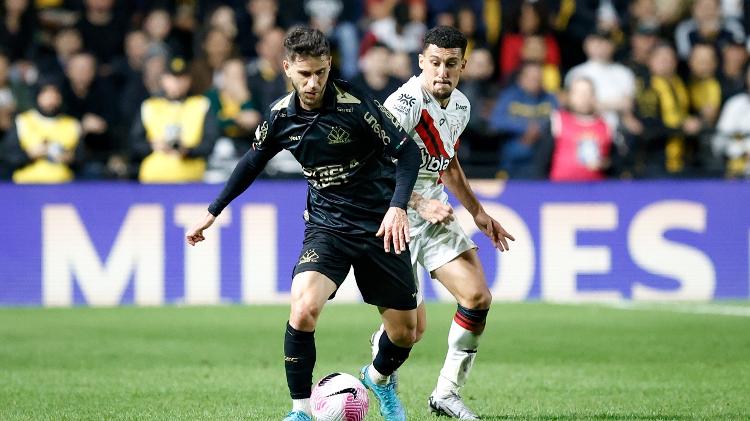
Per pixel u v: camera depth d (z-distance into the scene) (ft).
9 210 147.23
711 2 180.34
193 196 148.15
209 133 151.12
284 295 148.77
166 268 148.15
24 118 151.74
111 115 165.27
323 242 66.59
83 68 162.71
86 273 147.74
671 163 161.89
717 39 181.16
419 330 74.49
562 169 152.35
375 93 155.53
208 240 147.95
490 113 162.30
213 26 165.89
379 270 67.05
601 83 163.73
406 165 65.00
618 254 150.61
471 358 73.92
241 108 155.53
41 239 147.33
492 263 150.00
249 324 128.98
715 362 100.42
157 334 120.98
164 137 150.00
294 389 65.31
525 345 111.45
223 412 75.56
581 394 83.76
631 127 160.35
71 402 80.28
